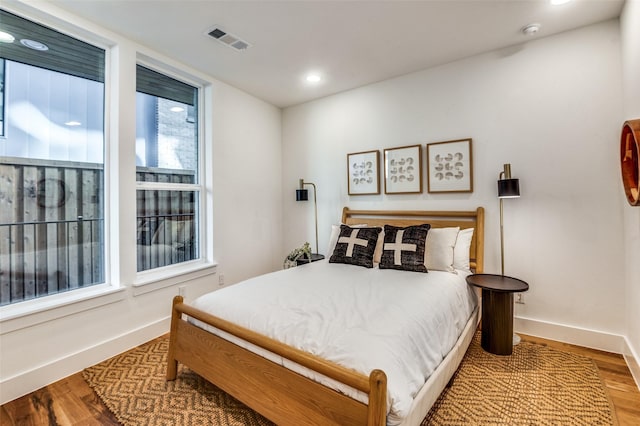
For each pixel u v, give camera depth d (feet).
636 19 6.08
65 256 7.38
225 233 11.30
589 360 7.26
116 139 8.03
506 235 9.00
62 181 7.35
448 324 6.14
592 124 7.82
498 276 8.36
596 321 7.84
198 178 10.84
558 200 8.26
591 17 7.47
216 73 10.48
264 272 13.14
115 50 8.04
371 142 11.60
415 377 4.39
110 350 7.69
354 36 8.24
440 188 10.03
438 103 10.08
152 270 9.27
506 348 7.58
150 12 7.09
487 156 9.27
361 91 11.78
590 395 5.96
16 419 5.49
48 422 5.41
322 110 12.88
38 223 6.96
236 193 11.78
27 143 6.82
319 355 4.43
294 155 13.79
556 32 8.13
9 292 6.52
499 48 8.97
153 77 9.44
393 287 6.98
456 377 6.63
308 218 13.42
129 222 8.23
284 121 14.11
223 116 11.21
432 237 8.89
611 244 7.64
